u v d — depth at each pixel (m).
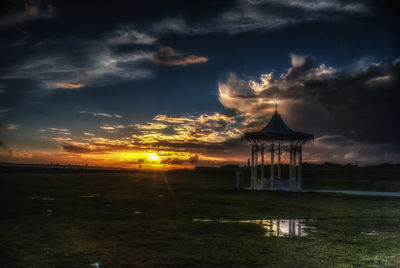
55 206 26.34
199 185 61.16
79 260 12.01
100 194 38.31
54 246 13.88
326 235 16.91
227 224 19.78
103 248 13.70
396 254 13.31
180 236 16.19
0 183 49.09
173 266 11.52
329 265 11.78
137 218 21.48
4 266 11.23
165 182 71.62
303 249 13.96
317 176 87.88
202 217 22.38
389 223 20.67
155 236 16.11
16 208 24.58
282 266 11.64
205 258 12.48
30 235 15.83
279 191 42.28
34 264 11.48
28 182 53.72
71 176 85.62
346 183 62.84
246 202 31.62
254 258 12.56
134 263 11.77
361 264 11.92
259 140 47.78
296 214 24.16
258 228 18.64
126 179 79.94
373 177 76.69
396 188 50.94
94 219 20.80
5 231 16.61
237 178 45.47
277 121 46.22
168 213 24.03
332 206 28.83
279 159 47.50
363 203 30.94
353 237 16.47
